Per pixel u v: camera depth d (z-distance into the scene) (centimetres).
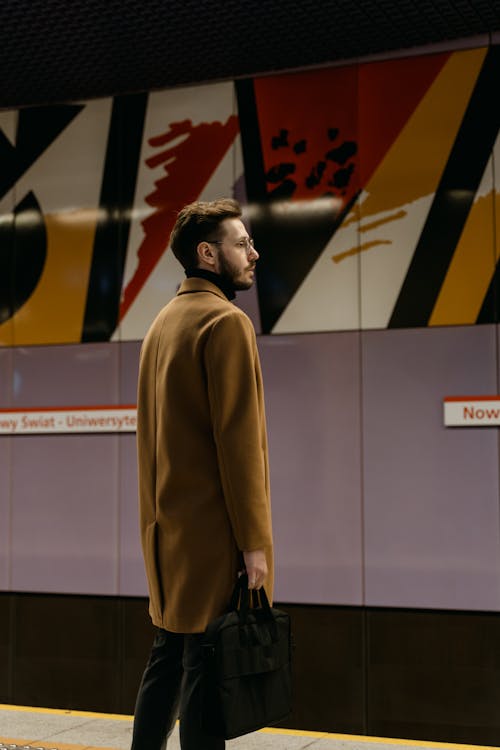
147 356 287
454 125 493
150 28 486
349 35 489
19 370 572
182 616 265
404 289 498
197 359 265
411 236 497
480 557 477
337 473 504
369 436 500
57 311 566
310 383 512
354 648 495
